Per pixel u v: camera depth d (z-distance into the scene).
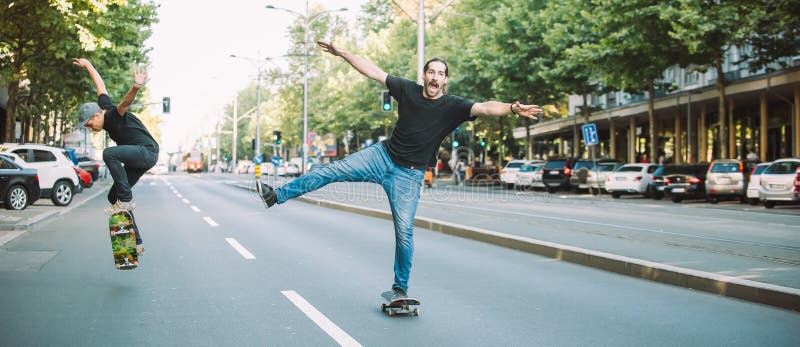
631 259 8.36
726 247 10.30
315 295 6.91
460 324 5.69
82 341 5.11
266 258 9.57
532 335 5.34
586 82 34.81
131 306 6.35
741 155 36.53
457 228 12.70
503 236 11.08
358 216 17.42
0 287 7.24
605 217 16.80
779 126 33.47
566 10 32.44
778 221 16.08
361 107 61.44
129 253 6.68
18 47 21.34
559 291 7.19
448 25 46.75
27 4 18.14
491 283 7.66
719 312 6.18
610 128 46.97
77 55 22.52
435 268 8.77
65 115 41.91
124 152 6.75
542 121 53.94
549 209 19.89
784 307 6.34
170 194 29.55
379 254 10.03
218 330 5.45
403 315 6.01
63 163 20.14
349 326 5.61
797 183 20.12
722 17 23.50
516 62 36.09
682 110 38.78
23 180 17.44
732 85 29.78
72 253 9.94
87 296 6.81
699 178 25.45
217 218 16.52
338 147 79.12
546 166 34.38
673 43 26.34
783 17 22.27
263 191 5.42
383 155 5.70
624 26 27.27
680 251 9.71
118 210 6.70
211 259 9.45
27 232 12.85
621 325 5.68
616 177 29.42
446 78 5.57
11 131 24.83
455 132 45.00
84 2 17.48
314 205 22.33
